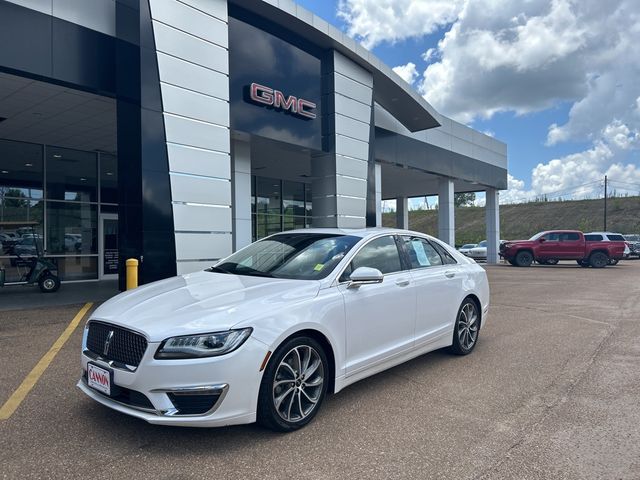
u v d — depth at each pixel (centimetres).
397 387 473
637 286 1484
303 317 371
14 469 302
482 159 2602
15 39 839
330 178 1403
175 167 958
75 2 915
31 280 1180
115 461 313
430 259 561
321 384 386
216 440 346
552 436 363
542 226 7162
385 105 1753
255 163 1772
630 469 314
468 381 494
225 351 324
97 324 369
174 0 968
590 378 508
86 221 1536
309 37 1319
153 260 920
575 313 952
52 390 446
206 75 1019
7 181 1380
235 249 1225
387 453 332
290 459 321
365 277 412
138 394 326
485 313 638
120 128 958
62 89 962
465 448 341
